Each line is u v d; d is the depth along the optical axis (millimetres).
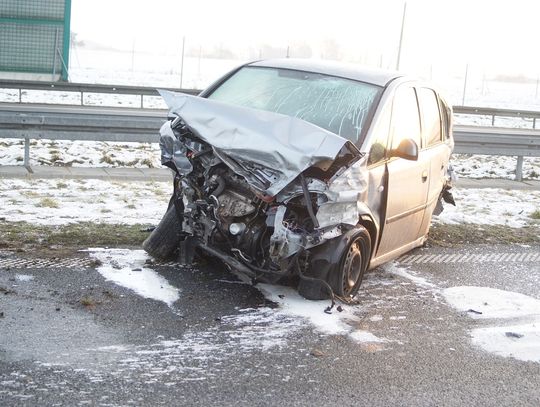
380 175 6859
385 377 5152
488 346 5910
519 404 4914
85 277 6602
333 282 6445
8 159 13102
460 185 14086
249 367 5105
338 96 7203
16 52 29484
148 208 9375
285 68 7758
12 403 4301
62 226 8133
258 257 6371
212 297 6391
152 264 7098
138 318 5805
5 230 7793
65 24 29688
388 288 7164
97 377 4742
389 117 7109
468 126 24547
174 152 6715
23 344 5152
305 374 5078
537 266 8500
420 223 8039
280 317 6059
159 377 4824
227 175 6492
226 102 7371
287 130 6258
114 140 12805
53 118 12188
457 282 7578
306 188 6035
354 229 6535
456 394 4980
